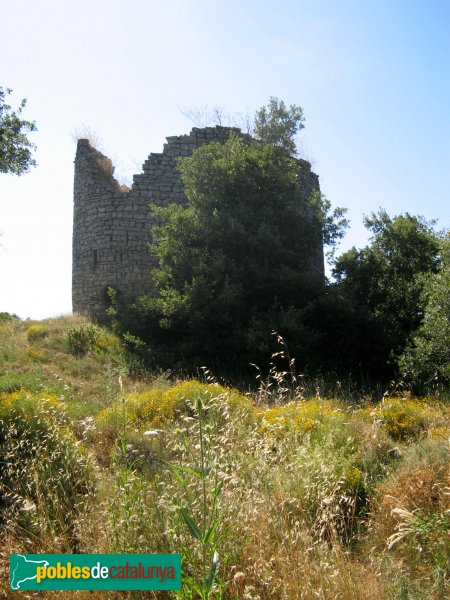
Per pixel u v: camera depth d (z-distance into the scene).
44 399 7.37
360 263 18.41
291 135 20.75
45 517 4.82
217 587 3.70
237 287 14.34
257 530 4.30
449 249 13.10
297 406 7.77
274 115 20.56
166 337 15.52
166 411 8.42
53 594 4.08
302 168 21.69
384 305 17.41
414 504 4.88
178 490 4.48
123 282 19.08
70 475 5.41
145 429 7.52
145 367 13.88
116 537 4.15
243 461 5.22
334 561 4.24
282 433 6.59
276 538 4.36
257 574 3.94
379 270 18.14
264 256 15.43
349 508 5.19
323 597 3.75
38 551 4.49
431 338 12.45
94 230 19.73
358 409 9.06
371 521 5.04
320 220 16.59
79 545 4.57
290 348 13.68
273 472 5.27
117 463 4.91
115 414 7.75
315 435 6.73
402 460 6.15
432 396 10.38
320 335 14.23
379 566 4.32
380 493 5.39
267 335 13.54
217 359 14.24
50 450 6.05
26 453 6.14
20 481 5.43
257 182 16.30
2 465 5.95
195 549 3.92
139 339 14.95
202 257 14.88
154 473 5.27
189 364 14.02
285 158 17.23
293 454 5.84
